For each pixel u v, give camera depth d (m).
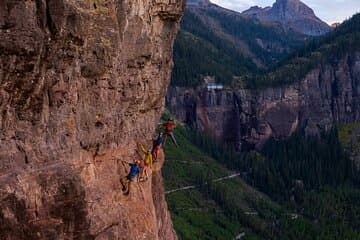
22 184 18.30
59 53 18.73
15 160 18.42
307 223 189.12
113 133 25.28
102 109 23.19
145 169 28.77
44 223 19.06
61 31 18.02
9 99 17.84
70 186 19.95
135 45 25.50
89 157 22.94
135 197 27.09
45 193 19.16
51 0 17.53
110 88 23.59
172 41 30.50
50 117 19.70
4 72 16.98
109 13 21.56
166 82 31.53
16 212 18.14
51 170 19.45
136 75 26.53
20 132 18.67
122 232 23.98
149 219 27.72
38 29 17.31
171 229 36.03
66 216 19.95
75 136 21.22
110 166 25.16
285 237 177.12
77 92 21.08
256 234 176.75
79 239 20.62
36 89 18.33
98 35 20.88
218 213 186.12
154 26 27.61
